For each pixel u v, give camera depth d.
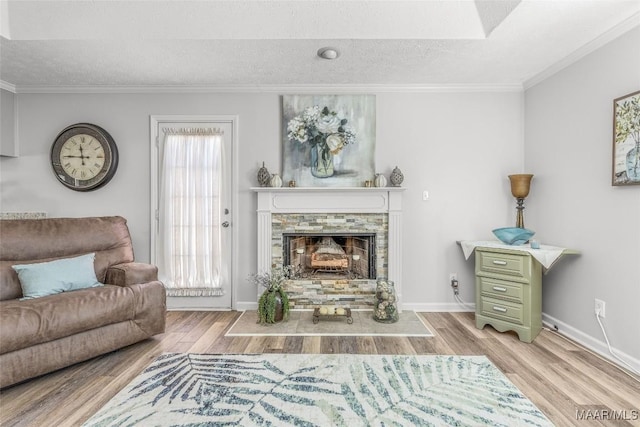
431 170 3.49
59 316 2.13
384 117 3.49
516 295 2.75
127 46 2.59
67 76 3.22
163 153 3.53
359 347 2.60
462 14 2.41
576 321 2.74
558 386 2.03
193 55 2.76
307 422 1.71
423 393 1.96
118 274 2.69
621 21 2.26
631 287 2.26
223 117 3.52
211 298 3.56
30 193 3.54
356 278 3.55
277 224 3.48
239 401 1.88
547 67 3.00
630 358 2.26
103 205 3.55
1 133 3.38
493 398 1.91
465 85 3.44
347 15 2.41
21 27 2.45
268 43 2.54
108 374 2.19
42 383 2.08
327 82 3.40
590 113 2.59
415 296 3.52
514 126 3.46
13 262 2.52
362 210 3.44
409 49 2.65
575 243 2.75
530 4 2.08
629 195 2.28
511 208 3.47
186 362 2.35
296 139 3.48
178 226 3.54
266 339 2.76
